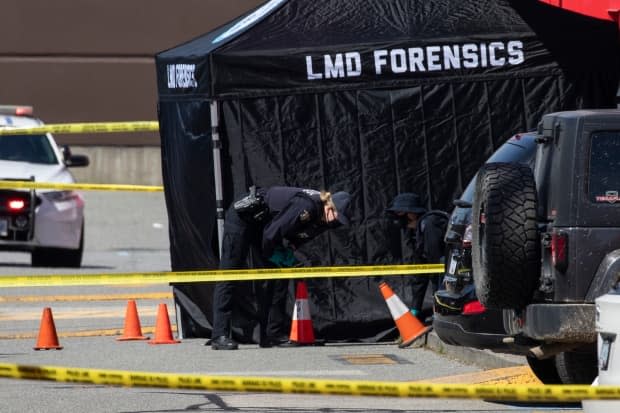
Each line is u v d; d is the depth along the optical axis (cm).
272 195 4544
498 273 3072
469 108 4934
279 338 4822
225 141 4875
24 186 6088
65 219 7438
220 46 4844
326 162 4906
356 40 4909
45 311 4678
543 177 3156
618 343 2488
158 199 13975
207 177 4934
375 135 4916
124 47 15275
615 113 3070
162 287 7062
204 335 5025
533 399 2033
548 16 4978
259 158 4875
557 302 3047
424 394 1998
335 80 4888
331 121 4906
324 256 4909
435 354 4531
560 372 3588
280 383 2005
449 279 3559
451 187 4934
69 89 15275
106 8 15250
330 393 2000
